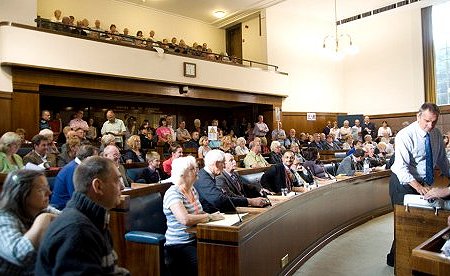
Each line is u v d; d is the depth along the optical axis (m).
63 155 4.70
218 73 9.71
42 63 6.86
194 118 11.52
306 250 3.90
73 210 1.34
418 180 3.12
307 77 12.47
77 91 8.43
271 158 7.00
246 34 12.41
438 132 3.17
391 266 3.62
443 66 11.39
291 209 3.55
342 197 5.00
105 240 1.38
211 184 2.98
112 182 1.44
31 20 7.61
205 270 2.27
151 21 11.35
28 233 1.52
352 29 13.05
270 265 2.91
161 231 2.91
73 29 7.71
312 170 5.42
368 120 11.86
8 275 1.50
